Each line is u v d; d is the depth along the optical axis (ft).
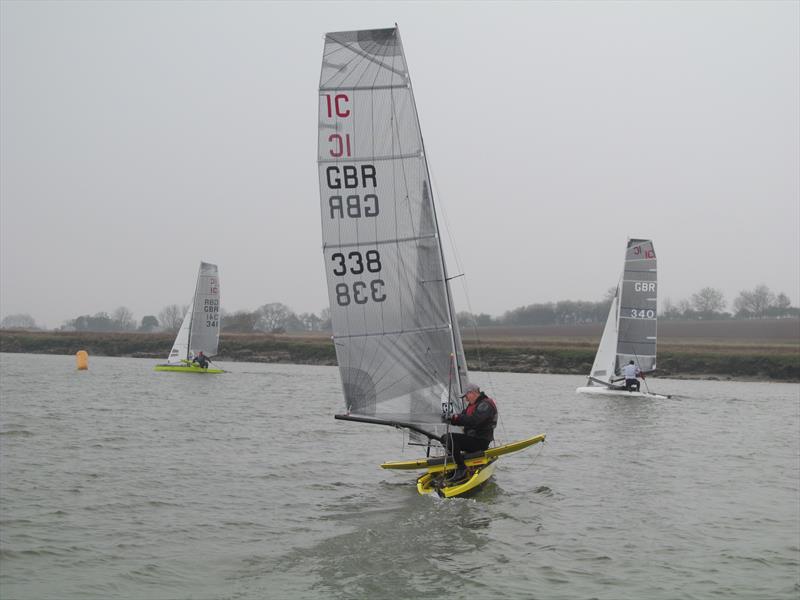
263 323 594.24
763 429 95.66
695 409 120.67
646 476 61.00
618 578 36.17
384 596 33.35
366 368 53.11
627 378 140.77
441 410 53.01
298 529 43.32
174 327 574.97
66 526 43.47
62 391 131.95
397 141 51.44
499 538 41.98
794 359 227.40
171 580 35.14
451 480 52.75
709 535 43.91
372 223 52.08
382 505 49.06
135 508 47.73
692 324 428.97
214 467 61.67
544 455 70.18
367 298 52.70
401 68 51.01
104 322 625.00
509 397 136.87
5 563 37.11
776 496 54.80
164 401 117.80
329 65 51.34
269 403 118.21
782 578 36.68
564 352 253.03
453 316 54.13
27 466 59.82
